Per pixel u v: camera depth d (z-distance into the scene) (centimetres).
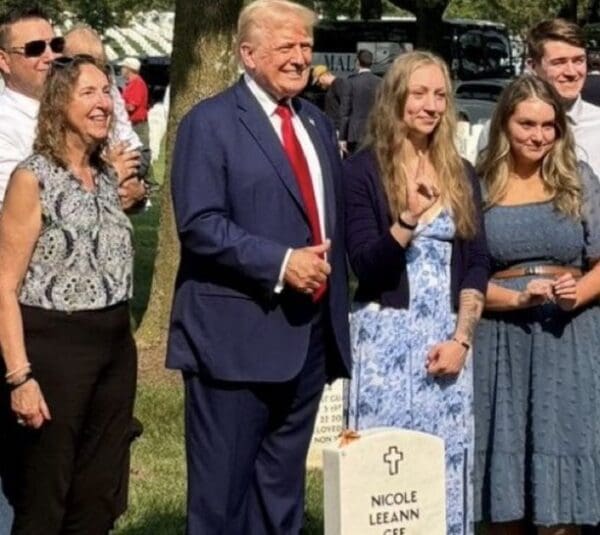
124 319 534
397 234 547
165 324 1077
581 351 579
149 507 737
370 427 563
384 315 563
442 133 565
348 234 562
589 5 3269
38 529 526
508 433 580
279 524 548
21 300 519
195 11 1051
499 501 579
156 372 1024
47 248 518
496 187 582
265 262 514
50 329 518
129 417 541
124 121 664
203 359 531
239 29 537
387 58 3250
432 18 3102
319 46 3309
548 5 2945
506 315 582
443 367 562
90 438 534
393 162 561
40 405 516
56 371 518
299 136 542
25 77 574
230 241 517
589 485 576
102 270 525
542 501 574
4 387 526
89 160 534
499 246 581
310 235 536
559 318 577
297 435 550
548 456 575
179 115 1068
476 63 3284
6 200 520
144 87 1958
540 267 582
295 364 530
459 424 574
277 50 529
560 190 579
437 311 566
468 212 569
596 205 587
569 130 581
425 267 564
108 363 529
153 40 4106
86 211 522
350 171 567
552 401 576
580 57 624
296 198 531
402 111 561
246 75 540
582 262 588
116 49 4000
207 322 531
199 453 539
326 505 536
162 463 821
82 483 536
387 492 535
